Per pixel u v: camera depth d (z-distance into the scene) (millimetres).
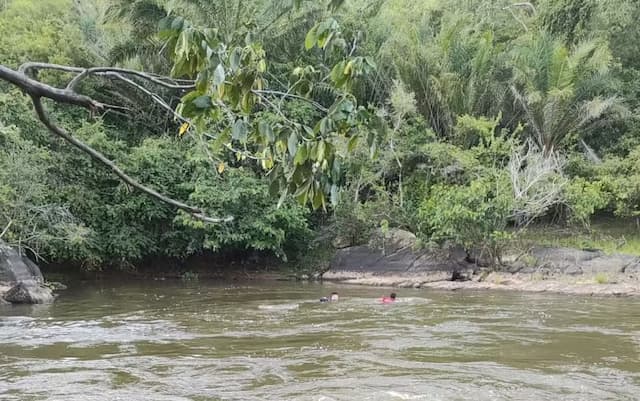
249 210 20781
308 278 21516
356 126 2701
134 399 7301
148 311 14398
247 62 2566
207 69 2438
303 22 20797
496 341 10398
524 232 20000
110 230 20484
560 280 17500
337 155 2689
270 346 10211
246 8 19750
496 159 20062
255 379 8148
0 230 16609
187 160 20781
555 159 19469
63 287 19312
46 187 18141
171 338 10992
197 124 2594
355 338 10789
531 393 7422
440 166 20609
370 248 20953
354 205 20594
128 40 20625
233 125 2623
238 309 14555
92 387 7836
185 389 7711
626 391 7512
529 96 20781
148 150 20625
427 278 19172
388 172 21453
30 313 14188
